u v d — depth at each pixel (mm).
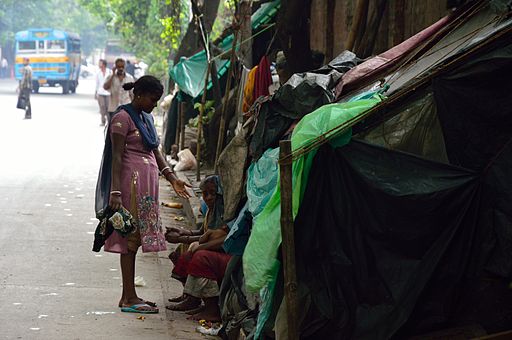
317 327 5199
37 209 11672
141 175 6910
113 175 6812
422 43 6414
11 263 8461
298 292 5203
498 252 4910
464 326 4953
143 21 32969
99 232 6891
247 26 12828
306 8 11695
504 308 4922
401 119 5238
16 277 7891
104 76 26734
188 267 6859
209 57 14406
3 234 9898
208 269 6773
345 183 5203
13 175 15039
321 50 13594
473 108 5078
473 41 5141
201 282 6801
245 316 5945
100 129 25859
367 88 6164
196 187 12695
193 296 6832
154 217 6969
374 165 5145
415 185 5039
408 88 5102
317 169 5234
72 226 10562
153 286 7930
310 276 5238
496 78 5016
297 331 5039
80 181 14625
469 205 5020
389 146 5234
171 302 7336
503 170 4961
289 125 6184
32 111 33188
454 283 5059
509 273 4848
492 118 5051
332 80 6324
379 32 9969
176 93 17859
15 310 6793
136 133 6961
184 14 23609
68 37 49594
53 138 22328
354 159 5176
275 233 5230
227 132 13492
